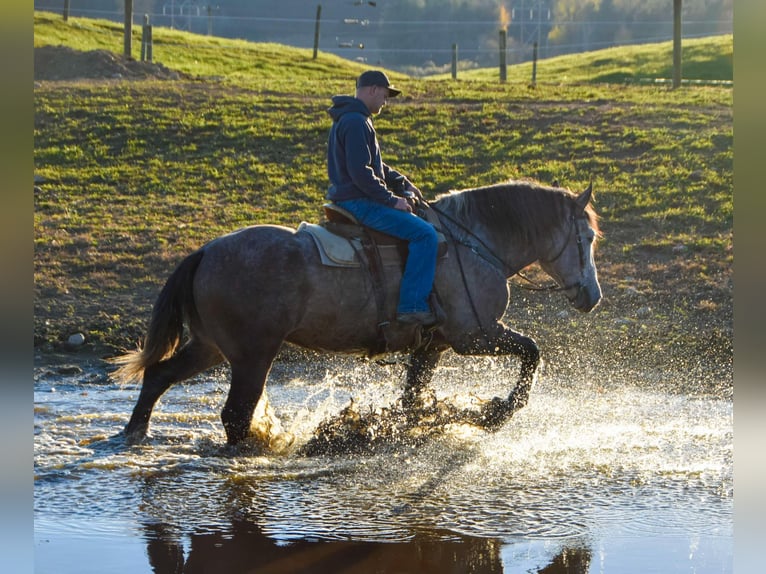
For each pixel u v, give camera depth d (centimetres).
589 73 4625
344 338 885
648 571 638
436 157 2280
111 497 772
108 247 1773
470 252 926
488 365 1323
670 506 766
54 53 3397
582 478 841
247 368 862
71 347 1377
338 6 12756
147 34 3706
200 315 867
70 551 662
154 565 641
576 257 987
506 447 940
